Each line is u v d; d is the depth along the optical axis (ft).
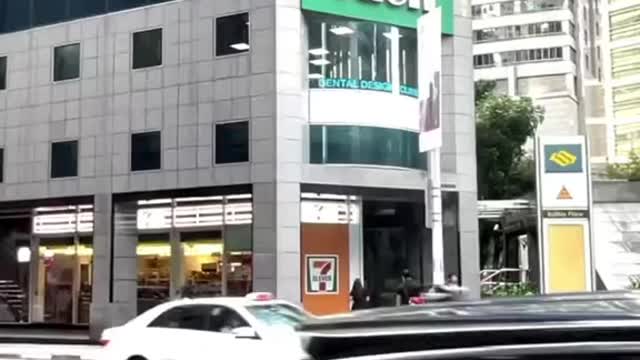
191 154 87.15
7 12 101.19
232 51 85.81
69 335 87.04
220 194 85.15
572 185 80.43
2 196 99.14
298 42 84.02
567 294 7.44
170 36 89.76
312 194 83.30
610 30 349.00
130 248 91.50
